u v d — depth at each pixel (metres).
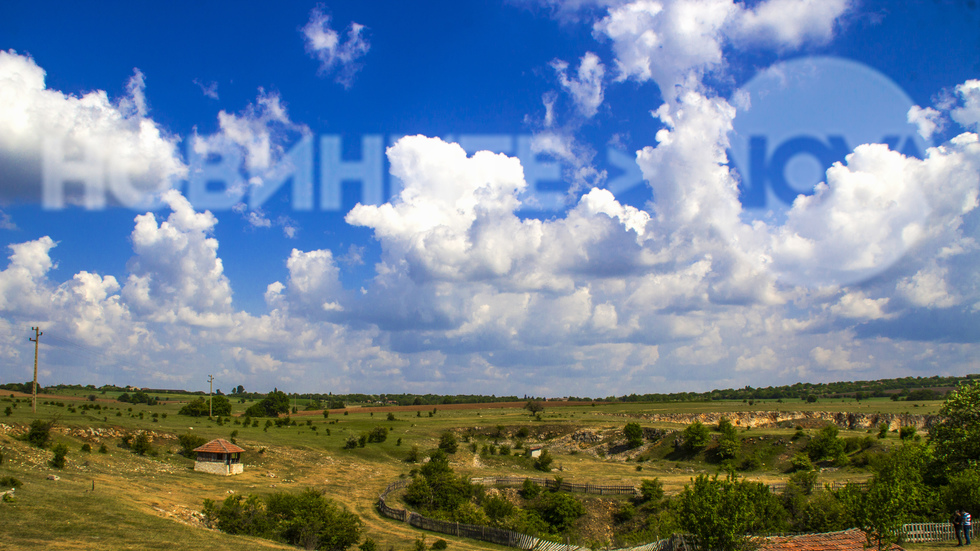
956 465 50.66
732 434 115.94
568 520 69.38
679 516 28.62
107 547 27.97
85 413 100.62
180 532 33.53
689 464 113.44
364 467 92.12
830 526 46.81
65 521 31.95
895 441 100.62
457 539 48.59
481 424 154.00
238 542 33.56
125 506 38.47
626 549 37.34
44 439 64.25
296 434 112.25
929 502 40.53
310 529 40.97
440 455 95.50
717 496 27.45
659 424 149.38
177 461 77.88
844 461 96.38
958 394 52.19
